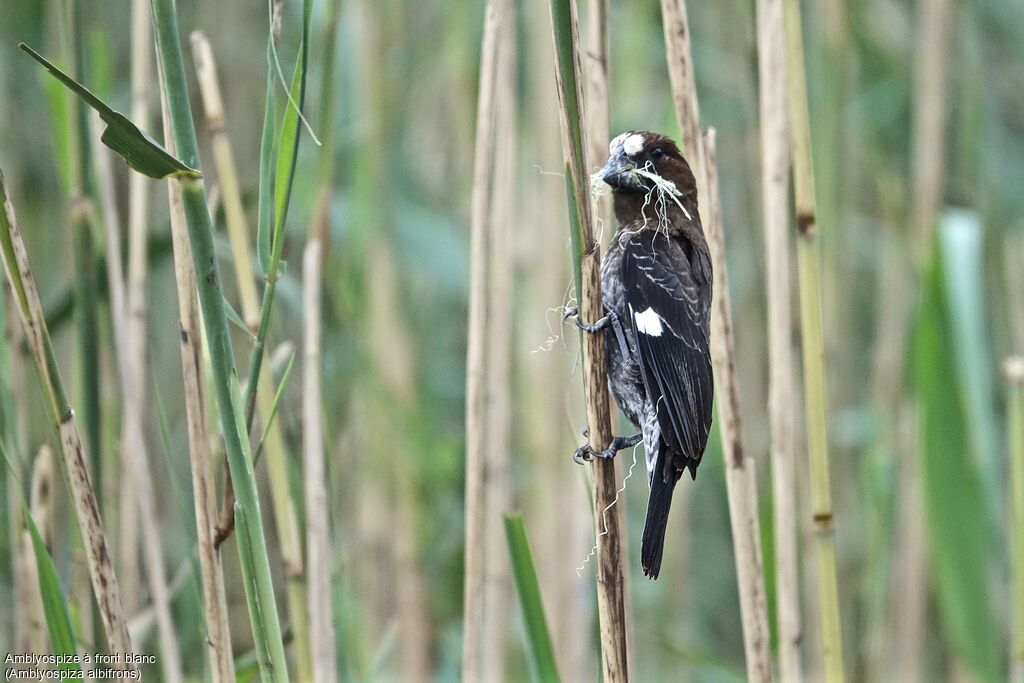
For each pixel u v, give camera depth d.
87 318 8.28
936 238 9.77
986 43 14.80
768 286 8.80
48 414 6.61
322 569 8.12
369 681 9.55
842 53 11.76
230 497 6.96
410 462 11.99
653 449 8.68
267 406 7.96
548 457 11.34
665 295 8.83
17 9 12.28
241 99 12.27
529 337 11.53
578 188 6.66
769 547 9.34
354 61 11.85
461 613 13.05
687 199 9.47
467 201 12.69
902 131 13.69
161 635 8.59
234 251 8.03
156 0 6.07
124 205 10.99
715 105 13.53
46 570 7.08
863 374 14.73
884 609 11.53
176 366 12.38
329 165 9.17
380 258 12.05
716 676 12.92
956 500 9.83
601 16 8.17
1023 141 14.73
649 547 8.38
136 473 8.65
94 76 9.07
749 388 13.68
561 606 11.17
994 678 9.95
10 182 11.78
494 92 8.55
